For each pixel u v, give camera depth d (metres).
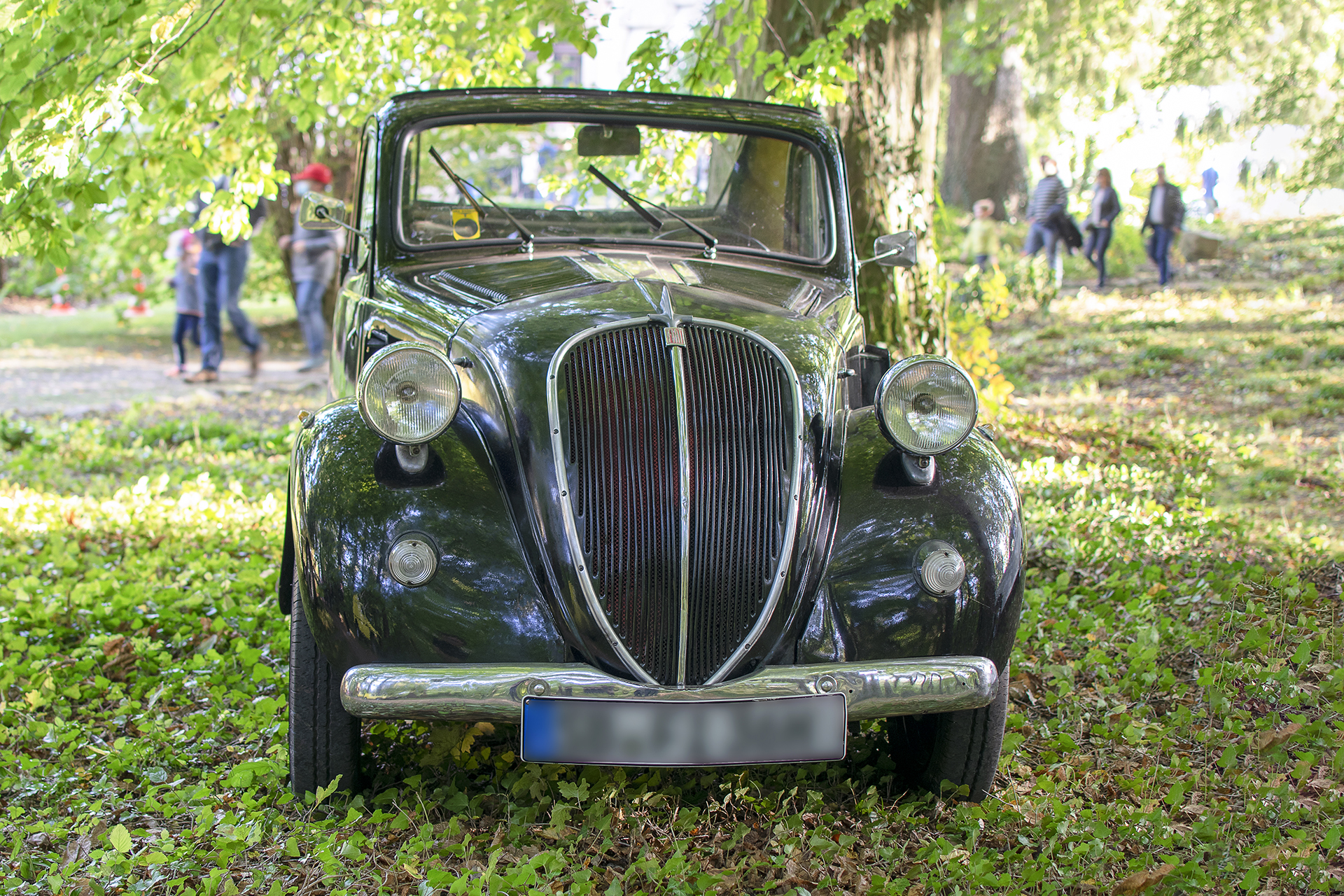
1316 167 22.52
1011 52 23.58
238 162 6.32
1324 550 5.53
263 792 3.31
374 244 4.23
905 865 2.94
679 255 4.21
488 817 3.17
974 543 3.07
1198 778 3.33
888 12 6.18
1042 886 2.81
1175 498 6.66
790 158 4.48
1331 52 20.86
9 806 3.18
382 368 2.90
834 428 3.19
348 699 2.78
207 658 4.29
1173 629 4.52
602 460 2.91
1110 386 10.58
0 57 4.45
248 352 14.70
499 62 6.88
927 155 7.64
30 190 4.77
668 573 2.88
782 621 2.98
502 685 2.78
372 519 2.94
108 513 6.34
